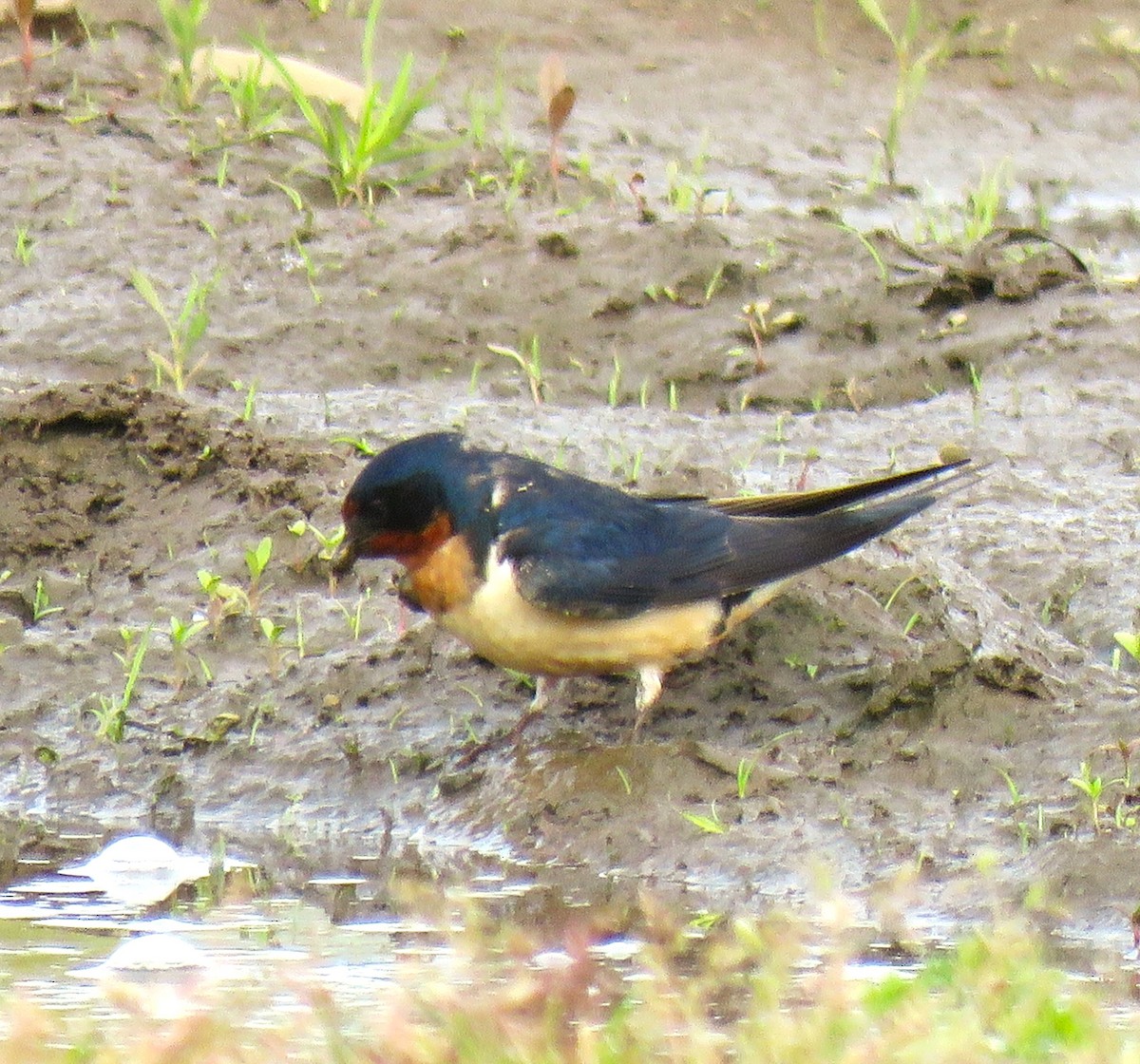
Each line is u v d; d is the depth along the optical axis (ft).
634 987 28.19
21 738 39.11
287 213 57.52
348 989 28.58
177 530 43.62
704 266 55.21
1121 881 32.45
